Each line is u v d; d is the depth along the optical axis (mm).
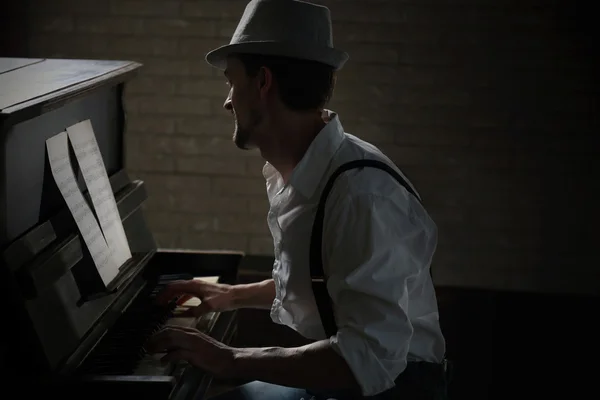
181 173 4125
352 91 4000
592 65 3891
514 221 4066
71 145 1768
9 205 1494
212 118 4066
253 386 1848
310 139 1616
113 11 3988
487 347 3445
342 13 3938
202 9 3973
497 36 3902
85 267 1712
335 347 1448
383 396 1568
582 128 3957
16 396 1420
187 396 1529
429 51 3941
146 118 4082
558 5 3854
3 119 1398
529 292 4094
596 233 4043
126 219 2092
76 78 1838
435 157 4039
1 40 4020
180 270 2225
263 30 1565
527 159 4008
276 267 1741
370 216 1460
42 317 1491
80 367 1551
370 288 1441
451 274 4133
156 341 1521
